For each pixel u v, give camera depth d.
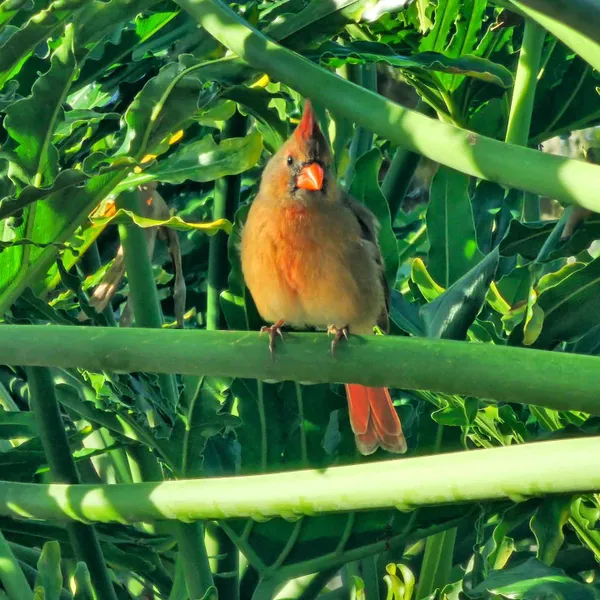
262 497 4.81
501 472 4.29
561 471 4.19
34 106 5.60
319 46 6.28
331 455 6.46
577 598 5.20
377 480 4.58
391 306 6.98
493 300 7.30
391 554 8.02
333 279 6.15
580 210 5.89
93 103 8.31
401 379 4.22
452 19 7.42
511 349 4.17
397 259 7.13
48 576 6.00
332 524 6.27
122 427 6.84
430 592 7.19
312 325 6.61
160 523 6.59
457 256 7.45
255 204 6.27
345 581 8.47
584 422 5.86
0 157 5.66
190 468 6.25
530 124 8.23
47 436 6.11
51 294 7.84
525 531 7.55
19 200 5.20
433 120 4.92
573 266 5.28
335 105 5.21
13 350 4.48
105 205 7.16
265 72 5.47
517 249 6.38
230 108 6.78
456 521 6.21
